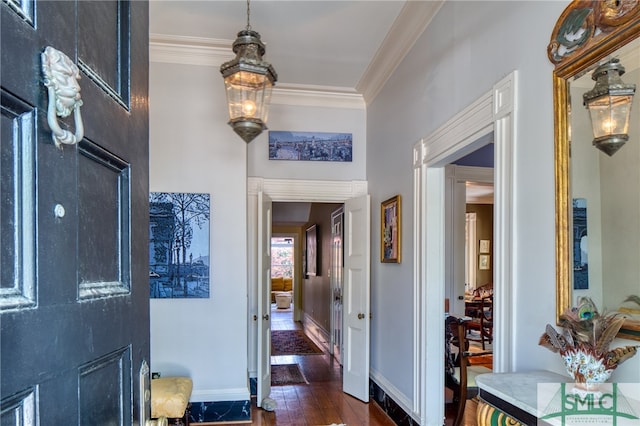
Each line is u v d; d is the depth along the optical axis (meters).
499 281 2.05
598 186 1.46
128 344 0.94
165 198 3.64
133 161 0.99
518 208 1.92
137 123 1.02
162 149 3.66
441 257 3.08
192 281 3.65
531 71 1.84
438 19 2.86
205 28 3.38
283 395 4.36
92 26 0.79
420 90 3.17
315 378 4.96
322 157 4.67
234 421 3.64
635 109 1.33
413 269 3.26
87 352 0.74
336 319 6.00
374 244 4.36
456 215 4.57
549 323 1.69
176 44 3.62
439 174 3.09
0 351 0.54
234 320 3.70
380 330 4.09
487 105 2.21
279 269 15.56
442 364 3.04
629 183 1.34
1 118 0.55
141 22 1.07
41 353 0.61
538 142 1.79
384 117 4.09
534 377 1.57
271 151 4.57
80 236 0.73
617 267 1.38
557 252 1.62
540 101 1.78
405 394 3.41
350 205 4.57
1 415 0.54
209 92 3.73
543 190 1.75
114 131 0.88
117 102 0.90
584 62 1.51
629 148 1.35
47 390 0.63
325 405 4.07
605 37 1.42
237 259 3.72
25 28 0.58
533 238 1.81
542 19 1.78
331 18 3.19
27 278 0.59
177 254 3.64
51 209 0.64
